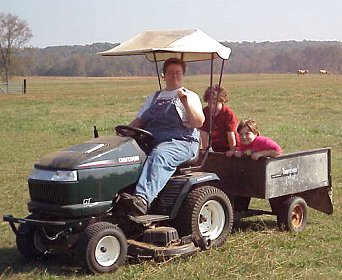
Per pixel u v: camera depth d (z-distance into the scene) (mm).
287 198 8062
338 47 134000
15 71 90250
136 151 6797
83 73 127500
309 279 6133
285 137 19438
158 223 7039
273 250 7117
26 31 89688
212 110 7902
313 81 69250
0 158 15688
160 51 6707
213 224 7285
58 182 6379
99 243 6344
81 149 6707
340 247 7289
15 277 6414
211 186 7305
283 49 137375
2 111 34625
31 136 21094
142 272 6328
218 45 7102
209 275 6238
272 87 54812
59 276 6387
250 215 8172
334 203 9758
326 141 18500
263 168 7609
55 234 6668
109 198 6598
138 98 45406
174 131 7031
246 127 7871
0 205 10070
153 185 6691
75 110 34844
